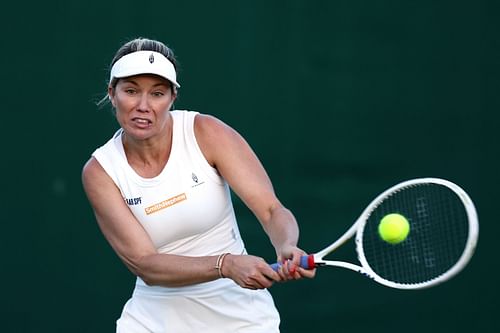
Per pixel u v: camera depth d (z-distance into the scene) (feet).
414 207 48.60
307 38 80.74
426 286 40.37
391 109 81.41
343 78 81.05
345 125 80.89
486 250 81.82
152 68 42.98
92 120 79.41
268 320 48.88
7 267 79.46
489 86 82.38
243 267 41.83
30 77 79.41
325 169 80.48
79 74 79.36
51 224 79.46
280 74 80.48
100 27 79.51
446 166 81.92
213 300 47.80
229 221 47.88
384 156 81.20
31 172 79.41
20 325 79.46
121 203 45.96
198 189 45.80
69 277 79.46
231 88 80.07
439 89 82.02
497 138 82.23
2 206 79.41
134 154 45.80
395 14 81.61
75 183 79.46
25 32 79.36
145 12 79.71
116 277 79.46
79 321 79.36
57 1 79.46
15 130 79.41
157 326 48.44
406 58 81.71
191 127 45.91
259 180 46.09
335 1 80.94
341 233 80.18
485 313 81.51
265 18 80.48
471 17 82.38
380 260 61.16
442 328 81.15
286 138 80.33
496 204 82.23
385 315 80.48
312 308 79.97
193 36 79.92
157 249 47.32
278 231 44.68
